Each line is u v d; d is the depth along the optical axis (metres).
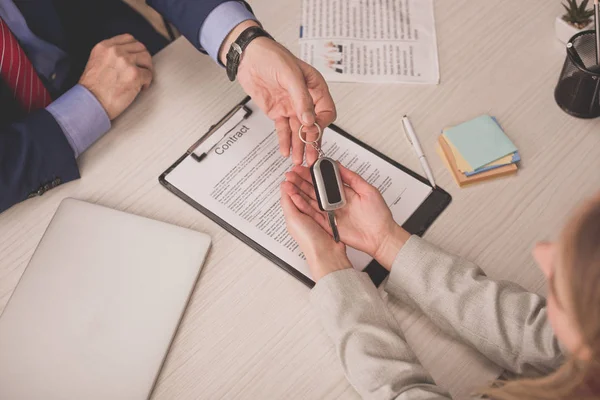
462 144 0.94
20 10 1.14
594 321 0.50
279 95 0.99
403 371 0.76
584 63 0.94
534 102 1.01
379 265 0.88
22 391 0.80
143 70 1.06
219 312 0.86
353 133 1.00
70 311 0.86
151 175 0.99
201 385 0.82
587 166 0.95
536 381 0.62
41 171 0.97
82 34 1.37
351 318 0.80
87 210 0.94
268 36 0.99
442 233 0.91
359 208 0.88
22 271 0.92
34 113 1.00
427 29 1.10
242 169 0.97
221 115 1.04
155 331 0.84
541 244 0.60
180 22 1.07
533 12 1.11
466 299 0.80
